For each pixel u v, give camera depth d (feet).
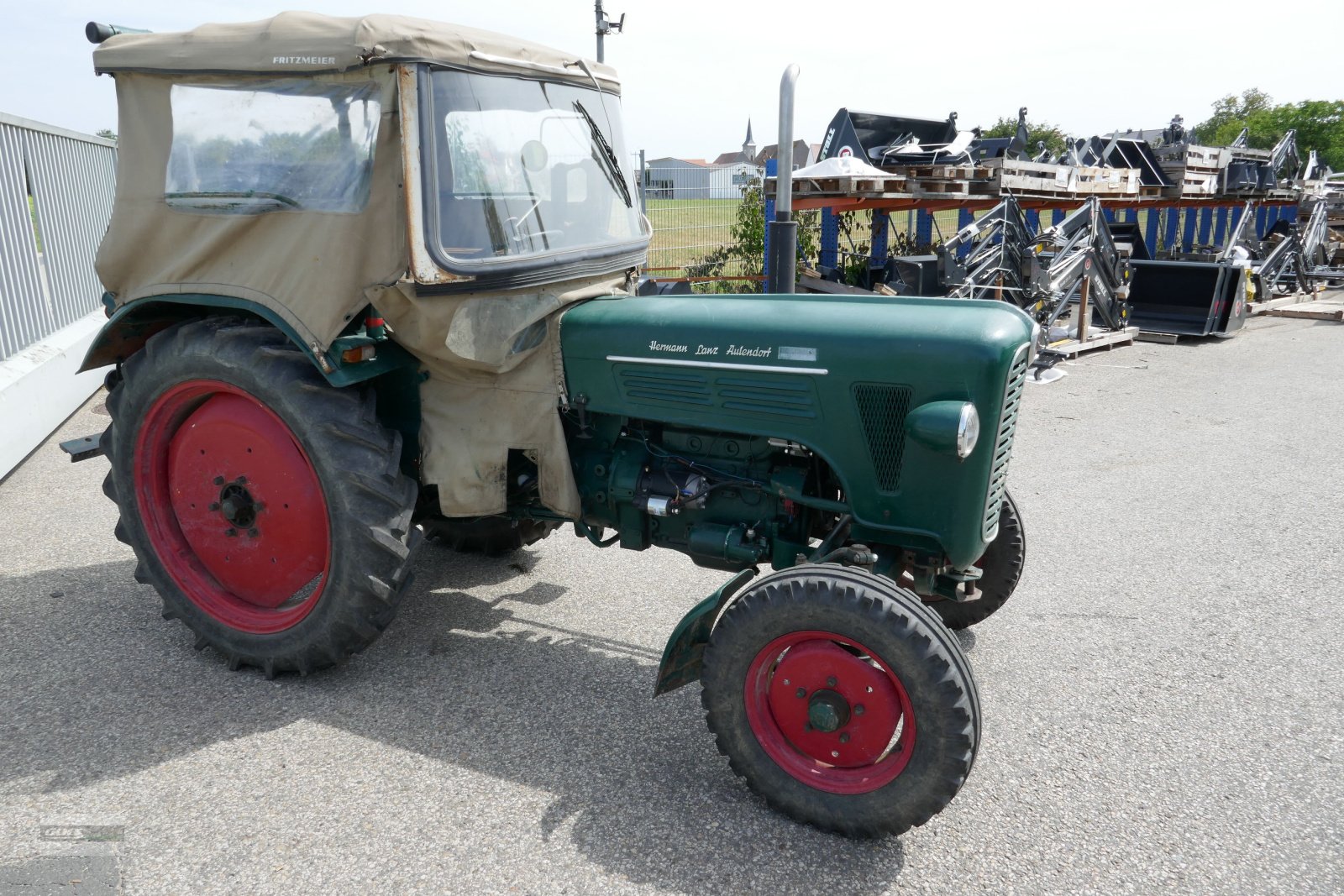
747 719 8.57
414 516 12.43
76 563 14.46
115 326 10.91
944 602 12.04
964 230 28.66
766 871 7.82
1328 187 67.05
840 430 9.14
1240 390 27.22
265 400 10.05
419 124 8.91
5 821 8.28
